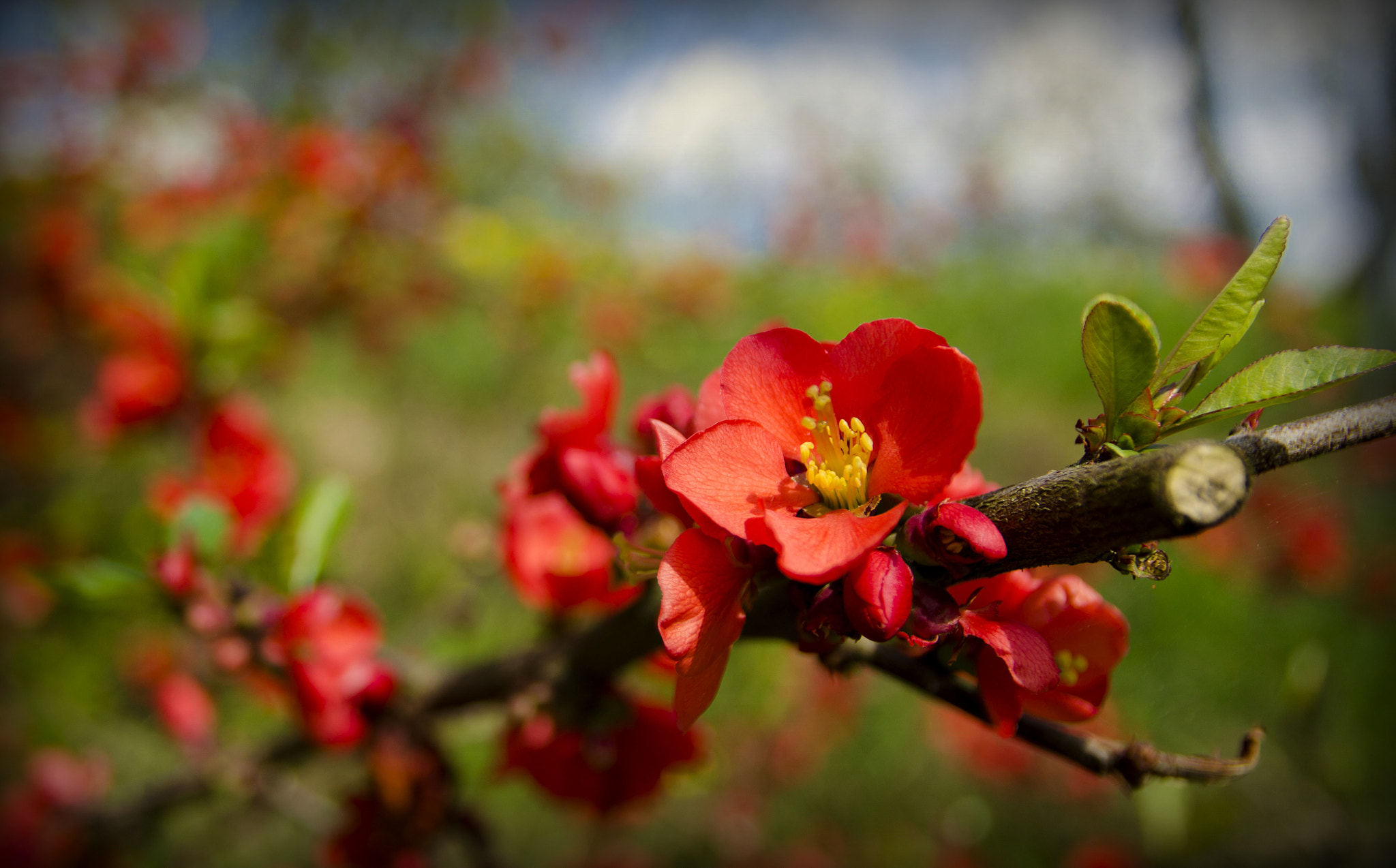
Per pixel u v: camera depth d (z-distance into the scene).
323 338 0.74
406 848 0.21
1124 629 0.13
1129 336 0.11
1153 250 1.10
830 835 0.57
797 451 0.12
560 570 0.20
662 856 0.54
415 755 0.20
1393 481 0.78
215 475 0.30
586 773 0.20
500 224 0.76
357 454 0.76
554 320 0.80
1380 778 0.50
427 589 0.63
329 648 0.20
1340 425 0.11
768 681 0.57
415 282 0.65
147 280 0.32
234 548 0.29
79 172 0.63
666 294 0.87
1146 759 0.12
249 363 0.32
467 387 0.86
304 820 0.30
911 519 0.12
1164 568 0.11
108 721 0.50
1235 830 0.46
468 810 0.21
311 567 0.21
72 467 0.57
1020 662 0.11
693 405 0.15
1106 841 0.54
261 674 0.21
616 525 0.16
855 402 0.12
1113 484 0.10
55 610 0.51
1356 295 0.88
